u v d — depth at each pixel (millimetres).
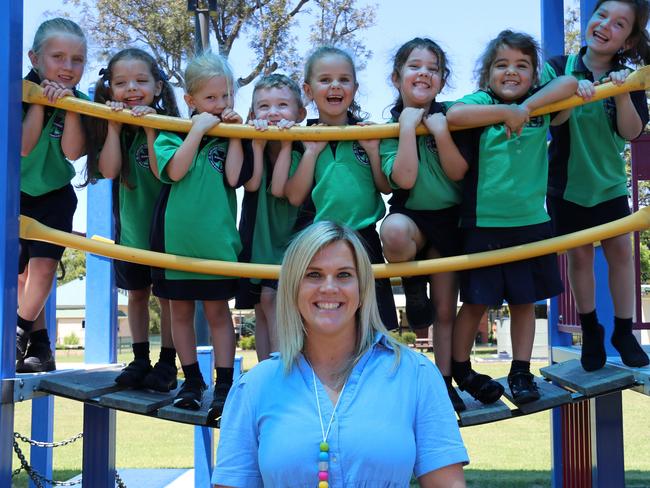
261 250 3191
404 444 1807
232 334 3086
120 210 3260
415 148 2887
